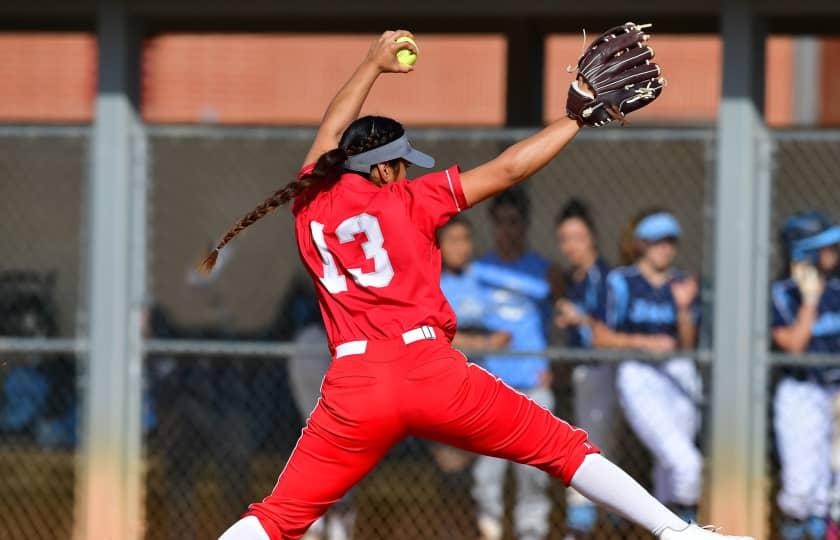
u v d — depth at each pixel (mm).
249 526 17734
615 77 16766
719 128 26719
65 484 32500
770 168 26922
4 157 37594
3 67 54312
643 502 17578
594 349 27266
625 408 27922
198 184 42250
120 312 27719
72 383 33219
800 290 28516
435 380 16984
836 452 28484
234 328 35438
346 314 17438
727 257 26547
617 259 36625
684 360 27641
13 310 32344
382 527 31391
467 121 53219
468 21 33344
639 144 36906
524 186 32188
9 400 32875
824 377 28391
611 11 27625
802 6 26578
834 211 37031
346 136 18031
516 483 28625
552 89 53594
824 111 57156
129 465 27828
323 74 54188
